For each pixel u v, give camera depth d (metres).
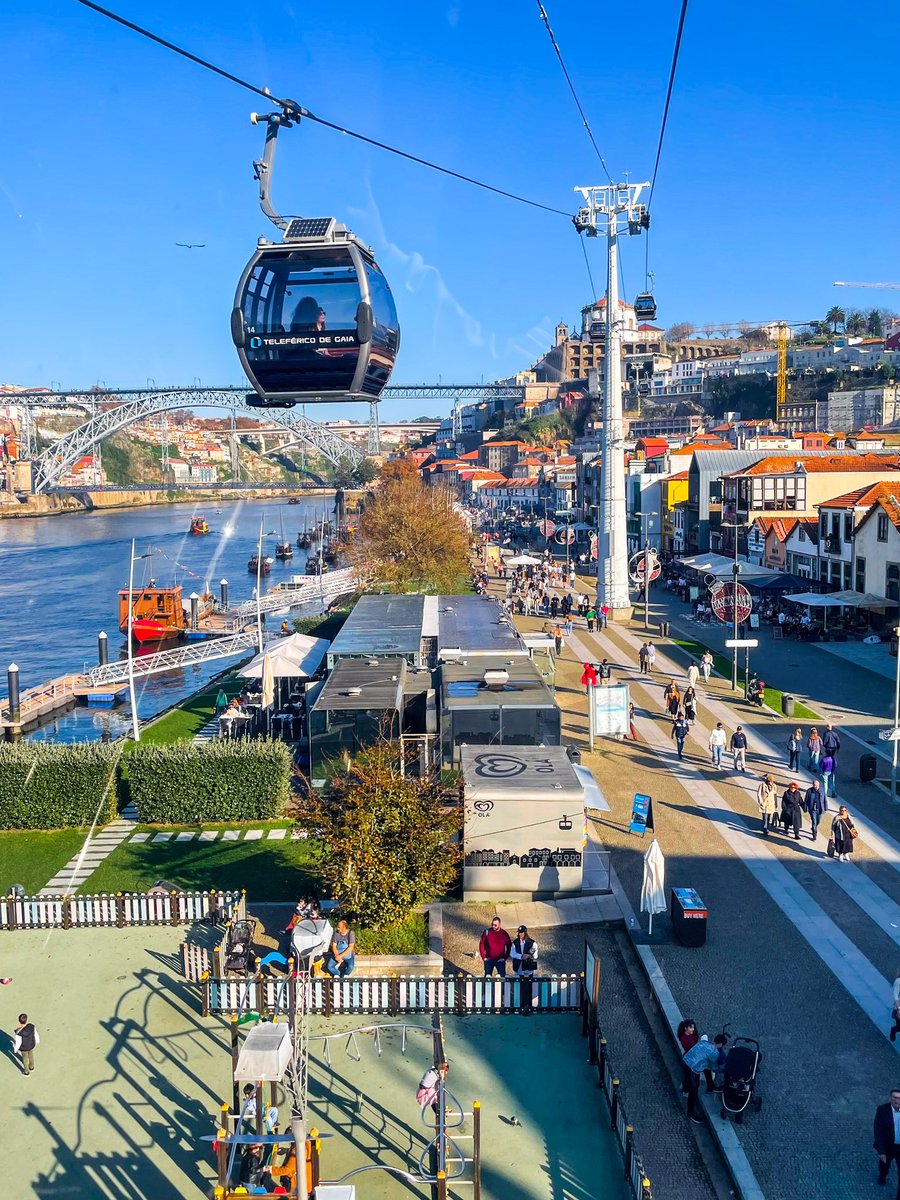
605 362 68.81
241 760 32.50
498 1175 15.33
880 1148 14.78
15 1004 21.02
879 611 61.12
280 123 15.58
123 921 25.05
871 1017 19.48
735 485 85.06
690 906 22.44
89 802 32.66
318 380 16.95
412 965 22.00
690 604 78.06
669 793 33.19
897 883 25.81
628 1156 15.14
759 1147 15.76
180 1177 15.53
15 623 103.25
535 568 100.44
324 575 104.75
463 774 26.72
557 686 49.66
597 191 65.50
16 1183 15.40
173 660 65.62
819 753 33.22
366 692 33.62
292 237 16.64
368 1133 16.47
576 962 22.38
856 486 81.31
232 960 21.62
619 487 69.62
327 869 23.03
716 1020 19.39
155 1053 19.06
